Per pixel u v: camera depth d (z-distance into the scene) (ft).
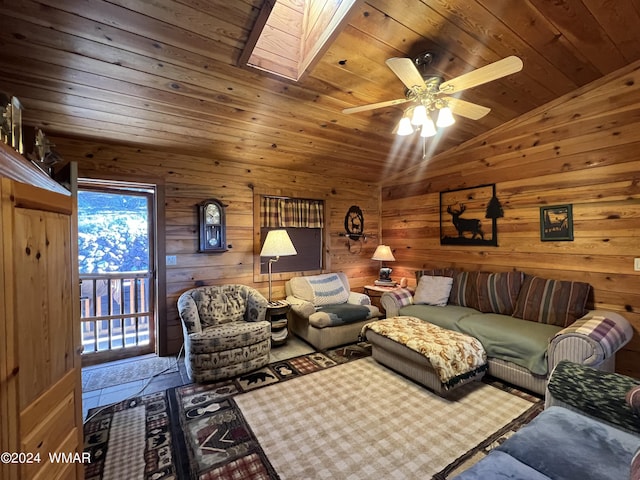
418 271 13.92
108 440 6.40
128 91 7.45
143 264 11.50
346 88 8.18
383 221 17.01
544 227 10.45
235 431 6.66
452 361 7.98
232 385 8.75
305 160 12.99
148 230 11.49
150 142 10.13
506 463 3.90
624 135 8.71
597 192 9.25
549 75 8.61
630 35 7.23
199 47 6.31
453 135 12.07
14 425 2.83
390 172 15.80
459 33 6.60
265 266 13.47
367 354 11.05
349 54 6.91
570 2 6.11
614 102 8.86
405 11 5.90
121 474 5.48
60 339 3.87
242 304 11.19
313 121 9.89
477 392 8.29
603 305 9.14
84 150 9.64
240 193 12.59
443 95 7.43
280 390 8.43
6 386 2.75
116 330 11.02
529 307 9.84
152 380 9.12
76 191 5.42
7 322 2.78
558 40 7.18
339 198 15.65
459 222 13.16
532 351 7.95
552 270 10.27
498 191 11.74
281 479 5.35
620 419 4.60
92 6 5.19
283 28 7.27
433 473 5.45
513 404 7.69
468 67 7.70
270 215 13.38
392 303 12.60
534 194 10.69
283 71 7.41
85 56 6.23
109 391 8.48
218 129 9.73
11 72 6.45
